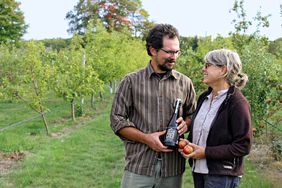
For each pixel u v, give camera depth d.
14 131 10.65
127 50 23.36
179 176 3.11
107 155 8.00
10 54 16.72
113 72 18.92
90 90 13.23
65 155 7.92
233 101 2.86
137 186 3.04
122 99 3.03
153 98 2.99
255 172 6.27
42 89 10.79
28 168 6.70
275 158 7.20
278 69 7.66
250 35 9.39
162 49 2.86
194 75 10.38
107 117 14.44
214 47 11.15
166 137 2.91
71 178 6.39
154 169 3.00
